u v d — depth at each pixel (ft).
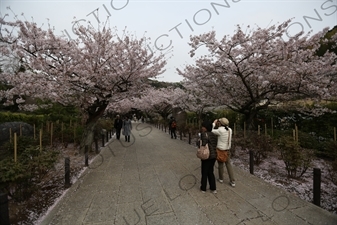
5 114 34.40
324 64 22.44
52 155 12.69
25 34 18.66
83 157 22.61
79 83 21.35
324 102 28.53
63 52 20.76
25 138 21.27
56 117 44.19
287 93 26.89
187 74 33.32
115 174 16.21
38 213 9.77
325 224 8.61
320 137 25.20
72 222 8.82
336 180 13.33
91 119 25.16
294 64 21.70
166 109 82.43
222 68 25.49
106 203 10.75
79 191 12.50
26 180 10.29
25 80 19.67
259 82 25.67
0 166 9.61
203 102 42.86
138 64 24.62
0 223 7.18
